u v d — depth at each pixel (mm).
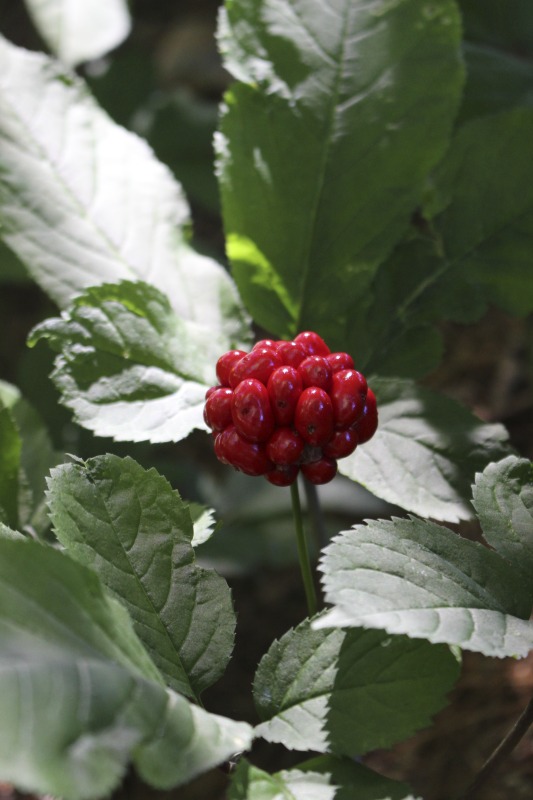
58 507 356
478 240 420
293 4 426
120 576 356
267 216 420
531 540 357
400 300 420
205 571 361
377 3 427
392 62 422
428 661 352
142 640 354
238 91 422
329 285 420
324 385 362
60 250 414
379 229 419
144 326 389
